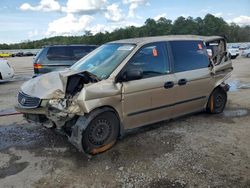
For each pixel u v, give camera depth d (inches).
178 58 200.4
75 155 161.9
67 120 156.3
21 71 762.2
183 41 208.7
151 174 138.7
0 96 346.3
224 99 242.8
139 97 174.4
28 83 186.7
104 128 162.6
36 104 162.7
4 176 138.8
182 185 128.5
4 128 211.0
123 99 167.3
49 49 387.2
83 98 150.4
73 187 128.8
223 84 238.1
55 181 134.0
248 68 677.3
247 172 138.6
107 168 145.8
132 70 166.4
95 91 154.2
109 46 202.7
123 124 171.9
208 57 224.2
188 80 202.2
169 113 196.9
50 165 150.1
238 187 126.0
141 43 182.7
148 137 186.2
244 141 178.7
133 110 173.9
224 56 244.4
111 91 160.6
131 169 144.1
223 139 182.4
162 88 185.5
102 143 162.7
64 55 392.2
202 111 238.2
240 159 152.9
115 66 170.9
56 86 166.7
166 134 191.6
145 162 151.3
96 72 175.3
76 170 144.3
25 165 150.3
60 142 181.6
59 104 157.5
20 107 170.9
